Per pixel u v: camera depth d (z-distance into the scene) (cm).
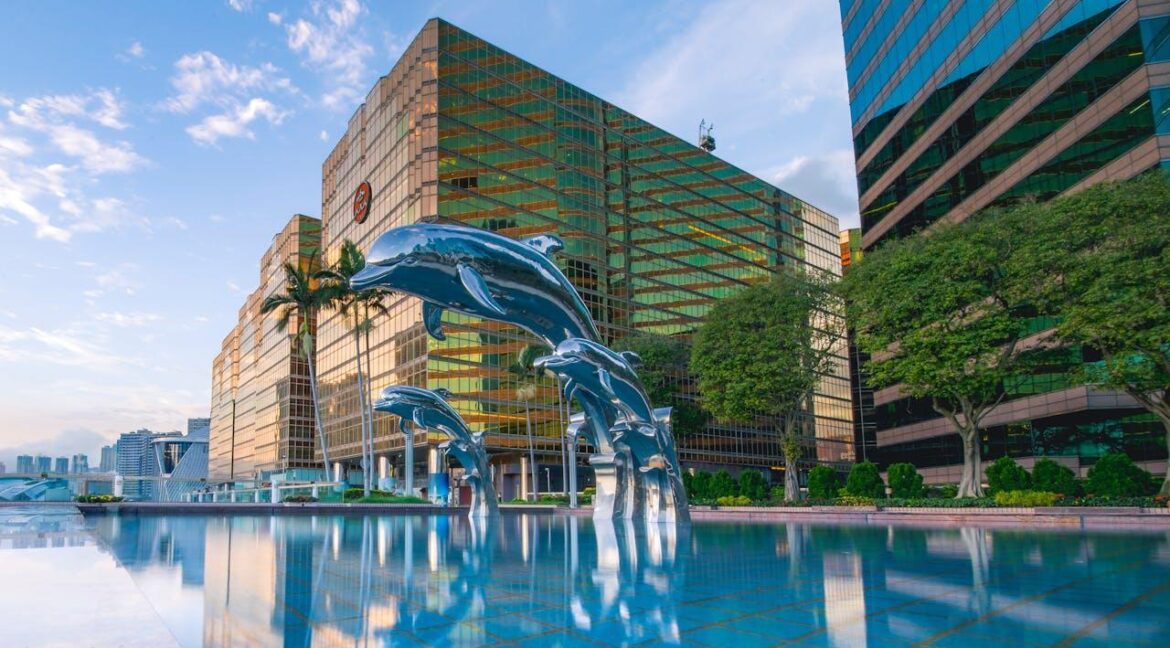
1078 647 561
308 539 1716
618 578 957
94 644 454
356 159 7769
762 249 9512
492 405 6569
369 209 7338
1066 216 2458
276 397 9725
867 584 893
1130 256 2330
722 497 3584
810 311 3772
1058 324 2702
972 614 695
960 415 4728
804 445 8669
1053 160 3803
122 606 585
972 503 2548
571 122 7594
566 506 4275
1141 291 2264
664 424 1964
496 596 816
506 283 1593
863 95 5844
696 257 8650
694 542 1540
